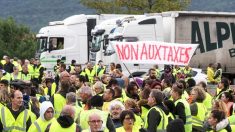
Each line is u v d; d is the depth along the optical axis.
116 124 14.84
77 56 50.00
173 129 12.55
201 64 45.97
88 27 50.12
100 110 15.36
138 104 16.75
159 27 43.69
